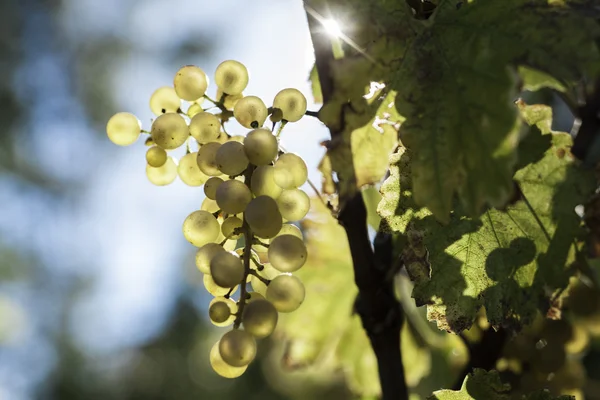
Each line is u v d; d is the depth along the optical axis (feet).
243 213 1.63
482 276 1.68
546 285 1.71
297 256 1.60
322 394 4.09
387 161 1.68
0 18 11.49
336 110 1.64
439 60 1.61
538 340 2.10
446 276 1.68
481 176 1.52
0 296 8.89
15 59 11.62
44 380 11.41
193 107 1.80
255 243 1.64
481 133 1.54
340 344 2.45
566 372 2.13
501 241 1.70
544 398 1.75
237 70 1.74
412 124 1.59
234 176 1.65
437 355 2.45
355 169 1.67
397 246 1.83
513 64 1.56
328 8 1.66
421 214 1.68
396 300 1.81
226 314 1.64
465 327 1.67
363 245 1.75
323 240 2.41
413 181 1.57
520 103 1.77
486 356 1.93
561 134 1.75
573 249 1.72
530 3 1.59
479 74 1.57
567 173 1.73
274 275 1.73
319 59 1.69
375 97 1.63
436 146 1.57
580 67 1.54
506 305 1.68
